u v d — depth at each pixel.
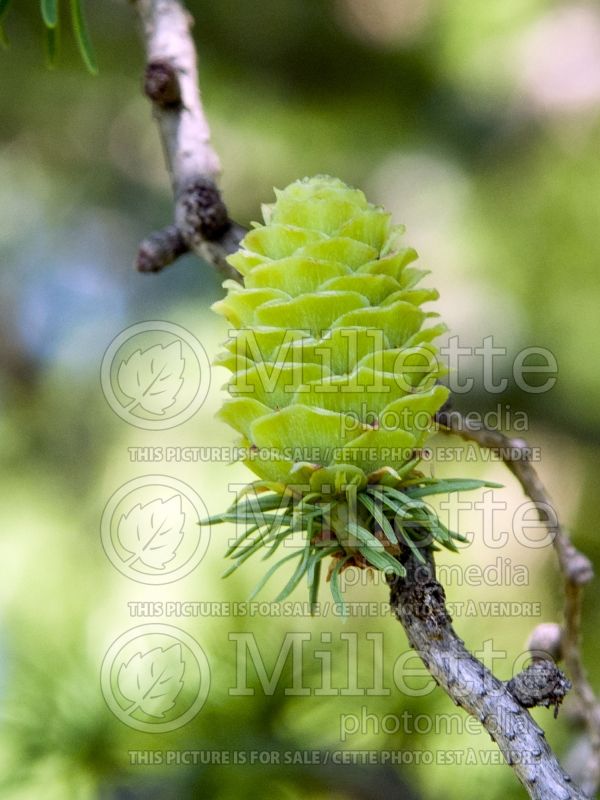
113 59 0.62
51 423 0.62
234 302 0.28
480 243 0.62
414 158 0.67
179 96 0.31
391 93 0.65
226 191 0.66
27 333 0.67
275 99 0.63
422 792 0.32
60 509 0.58
